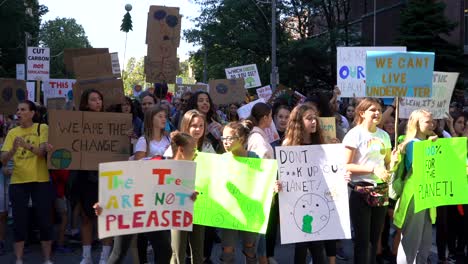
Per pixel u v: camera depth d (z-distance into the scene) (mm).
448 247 7363
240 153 5684
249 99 15992
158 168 5070
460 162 6105
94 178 6816
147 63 9703
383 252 7367
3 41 42312
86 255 6875
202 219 5586
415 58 6617
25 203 6766
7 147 6738
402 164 6039
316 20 48594
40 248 8086
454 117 7793
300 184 5664
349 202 5887
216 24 41344
